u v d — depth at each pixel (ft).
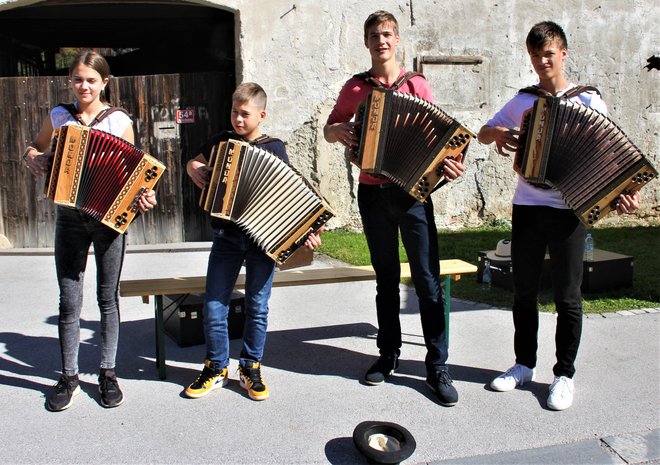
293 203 11.39
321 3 27.48
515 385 12.69
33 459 10.05
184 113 26.86
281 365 13.94
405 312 17.97
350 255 24.29
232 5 26.63
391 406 11.96
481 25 29.17
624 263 19.61
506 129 11.45
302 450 10.40
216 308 12.17
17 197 26.27
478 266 21.04
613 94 30.73
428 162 11.02
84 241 11.51
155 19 31.40
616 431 11.01
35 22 30.71
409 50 28.60
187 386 12.77
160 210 27.17
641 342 15.14
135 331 16.14
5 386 12.73
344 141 11.46
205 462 10.03
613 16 30.25
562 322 11.98
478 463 10.07
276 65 27.40
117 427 11.09
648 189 31.99
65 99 26.02
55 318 17.30
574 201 10.89
